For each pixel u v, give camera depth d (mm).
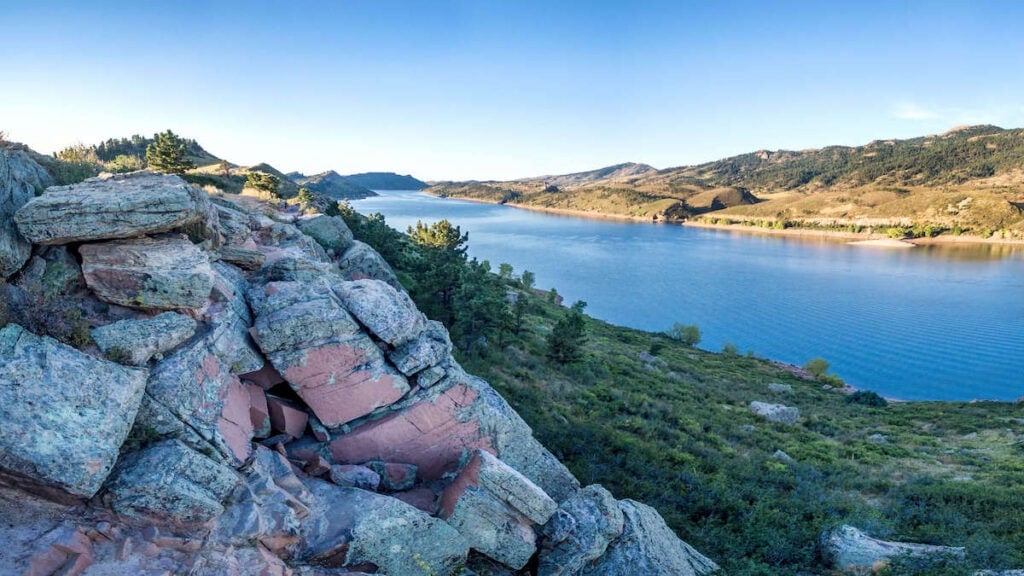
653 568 13555
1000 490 24375
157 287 11312
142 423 9852
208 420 10906
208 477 9750
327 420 13984
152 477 9031
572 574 13250
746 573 16094
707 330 150750
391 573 11070
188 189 12938
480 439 15953
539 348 53312
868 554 16766
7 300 9320
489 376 33188
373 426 14422
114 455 8695
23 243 10758
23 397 8125
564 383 40719
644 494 21219
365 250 38406
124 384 9406
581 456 23859
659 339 103625
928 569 15727
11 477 7996
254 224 24141
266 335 13234
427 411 15148
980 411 58281
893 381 112688
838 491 25141
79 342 9766
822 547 17922
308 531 10742
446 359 16203
